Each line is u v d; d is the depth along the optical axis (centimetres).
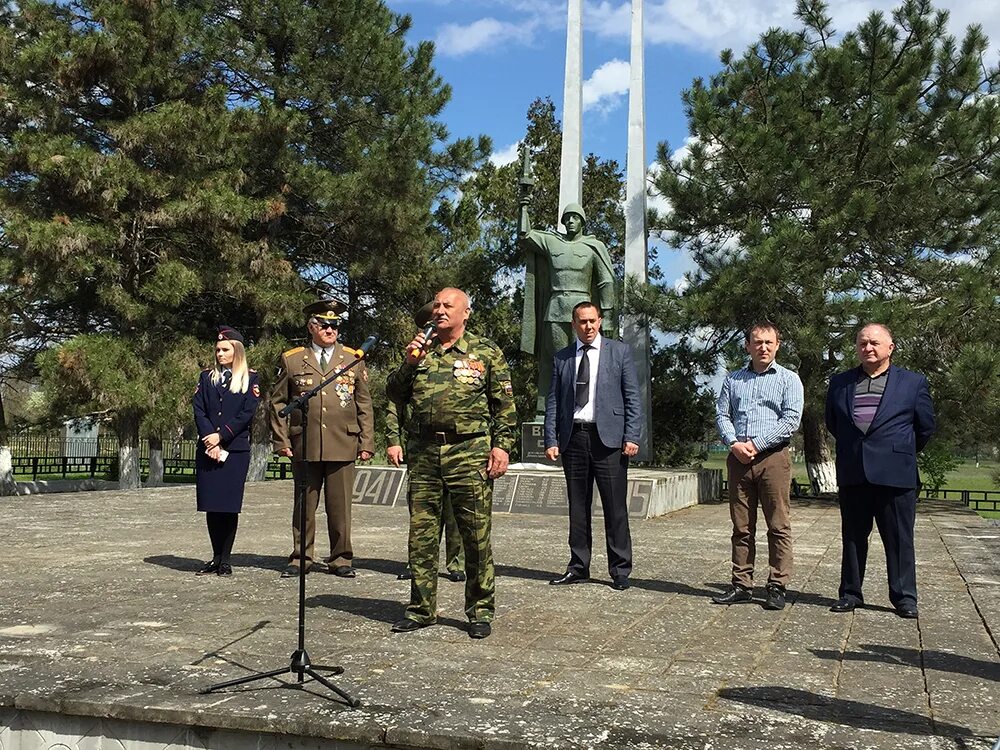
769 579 645
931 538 1100
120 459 2192
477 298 2823
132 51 2000
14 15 2181
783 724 380
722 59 1859
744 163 1738
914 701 416
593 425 714
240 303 2289
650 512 1248
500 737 359
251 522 1123
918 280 1750
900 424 628
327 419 726
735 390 669
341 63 2283
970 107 1683
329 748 375
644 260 1872
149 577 718
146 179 1959
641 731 368
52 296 2027
